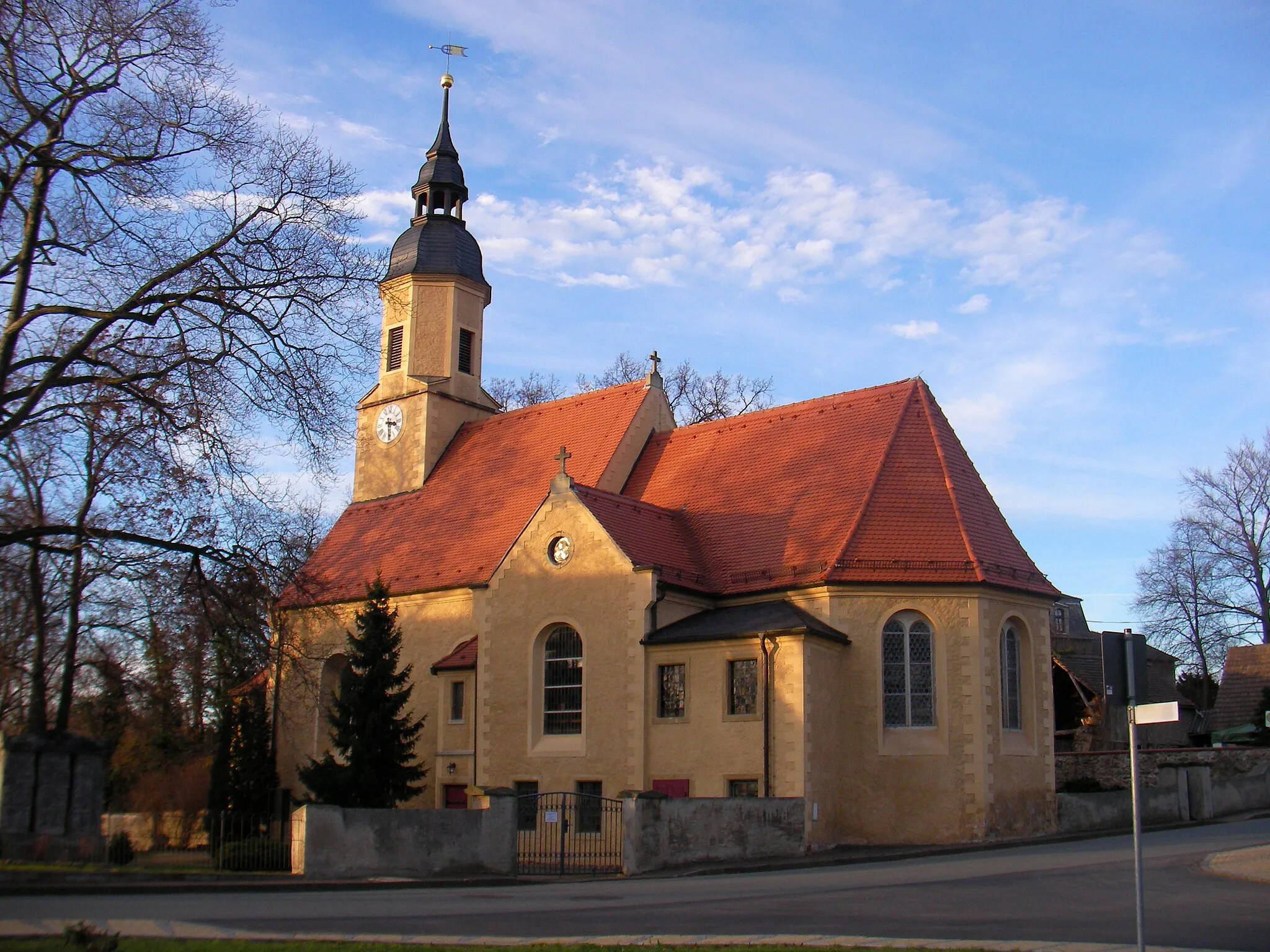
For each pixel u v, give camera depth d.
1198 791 37.88
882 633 33.34
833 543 34.31
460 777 38.62
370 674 35.88
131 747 48.81
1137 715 12.55
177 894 22.14
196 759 49.00
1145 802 36.12
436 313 50.84
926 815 32.25
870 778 32.62
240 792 44.38
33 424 27.17
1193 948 14.27
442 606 42.38
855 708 32.94
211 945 14.41
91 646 39.47
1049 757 34.44
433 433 49.44
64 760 27.64
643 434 43.72
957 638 33.06
